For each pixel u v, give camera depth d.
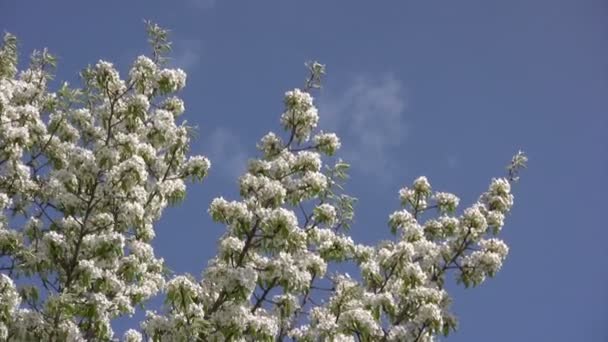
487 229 20.94
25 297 16.11
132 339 16.67
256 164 17.83
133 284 17.75
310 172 17.62
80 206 17.19
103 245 16.25
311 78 18.70
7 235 16.45
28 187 17.69
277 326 16.06
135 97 17.97
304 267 16.78
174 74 18.58
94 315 15.63
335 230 18.31
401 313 18.47
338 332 17.19
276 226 16.25
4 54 19.73
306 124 18.39
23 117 17.77
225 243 16.44
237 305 15.73
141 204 17.50
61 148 18.38
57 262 16.47
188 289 15.53
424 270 19.98
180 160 18.59
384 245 20.77
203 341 15.59
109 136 17.58
